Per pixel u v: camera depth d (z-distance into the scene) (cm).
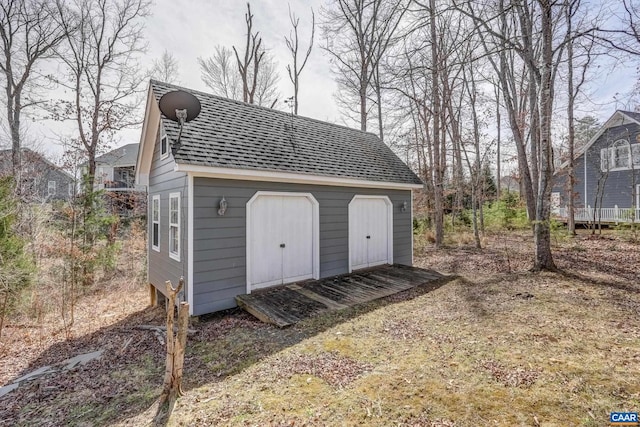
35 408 321
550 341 379
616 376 297
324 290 641
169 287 308
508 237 1474
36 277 759
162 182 693
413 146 1752
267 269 633
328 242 745
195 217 529
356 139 991
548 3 690
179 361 302
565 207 1836
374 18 1444
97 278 1034
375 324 471
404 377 313
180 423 259
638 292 575
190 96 552
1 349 550
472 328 436
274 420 257
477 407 261
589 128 1898
